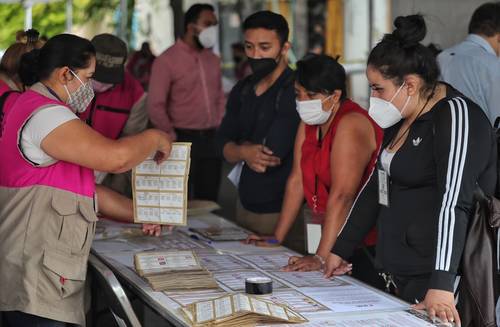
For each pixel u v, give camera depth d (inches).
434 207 104.8
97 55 157.9
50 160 108.3
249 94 161.0
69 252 110.3
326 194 135.8
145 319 186.2
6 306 109.1
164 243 146.3
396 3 251.4
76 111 116.3
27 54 126.6
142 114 171.9
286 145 153.7
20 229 108.6
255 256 135.9
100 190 139.7
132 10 597.9
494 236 102.4
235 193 384.5
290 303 103.2
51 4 719.1
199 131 240.7
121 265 126.0
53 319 108.8
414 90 101.9
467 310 103.7
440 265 97.1
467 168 97.0
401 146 106.3
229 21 531.5
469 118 98.0
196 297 105.3
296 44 518.9
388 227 111.1
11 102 118.6
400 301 104.8
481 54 180.4
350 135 126.9
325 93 127.4
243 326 90.7
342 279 118.5
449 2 237.6
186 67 233.9
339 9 504.4
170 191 122.6
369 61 103.0
